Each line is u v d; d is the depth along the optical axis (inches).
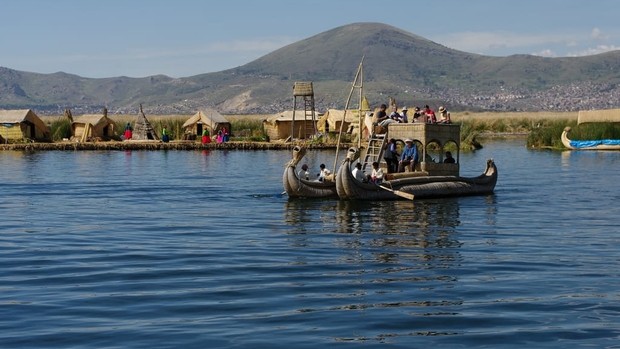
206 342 441.7
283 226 889.5
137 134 2989.7
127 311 505.4
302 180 1170.6
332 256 698.8
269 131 3154.5
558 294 552.7
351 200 1127.0
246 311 505.7
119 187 1375.5
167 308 512.4
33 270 634.2
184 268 642.2
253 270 634.2
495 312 505.0
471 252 719.7
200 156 2384.4
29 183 1444.4
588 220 945.5
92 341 443.5
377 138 1227.9
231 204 1112.2
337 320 485.4
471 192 1234.0
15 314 497.7
